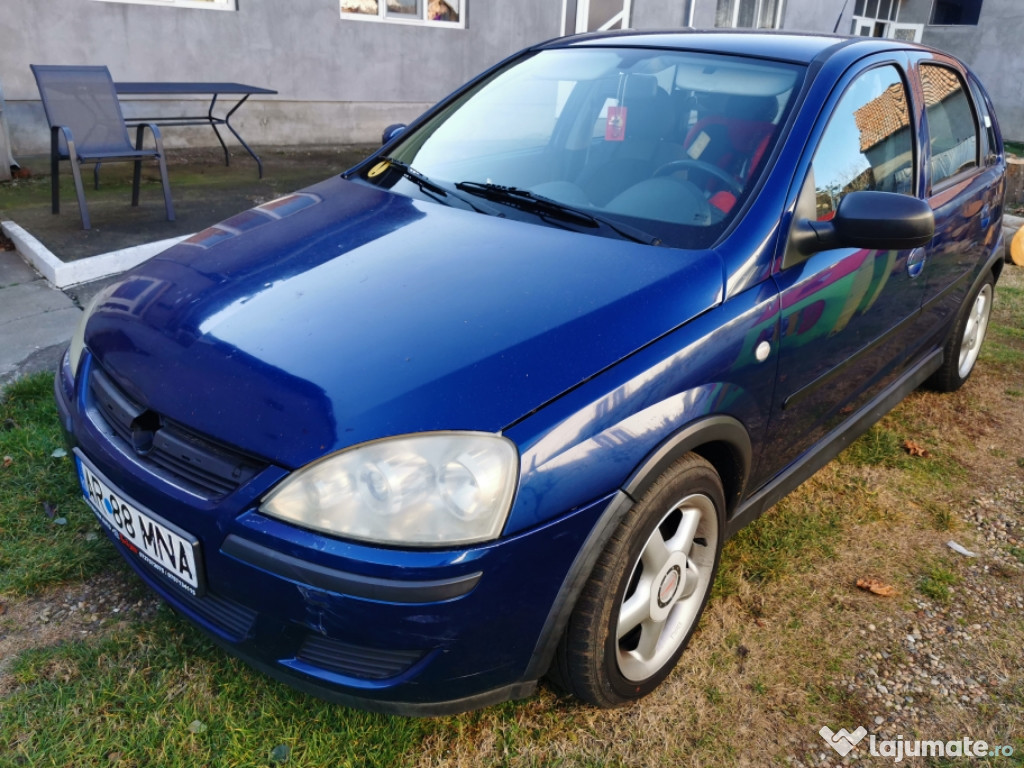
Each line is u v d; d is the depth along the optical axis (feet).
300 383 5.55
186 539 5.63
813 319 7.63
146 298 6.90
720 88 8.54
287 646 5.67
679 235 7.24
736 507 7.66
